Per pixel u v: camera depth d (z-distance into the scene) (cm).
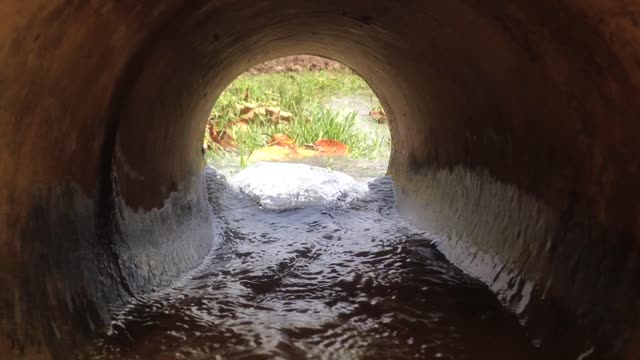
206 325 308
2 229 202
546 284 295
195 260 402
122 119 299
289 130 800
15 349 207
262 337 297
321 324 315
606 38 204
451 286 362
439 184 468
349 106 1016
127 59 271
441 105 434
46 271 235
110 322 283
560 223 291
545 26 239
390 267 398
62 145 236
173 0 267
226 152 740
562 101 265
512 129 332
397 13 364
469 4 284
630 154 225
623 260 238
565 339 264
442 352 286
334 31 476
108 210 297
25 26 172
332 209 527
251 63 552
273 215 513
